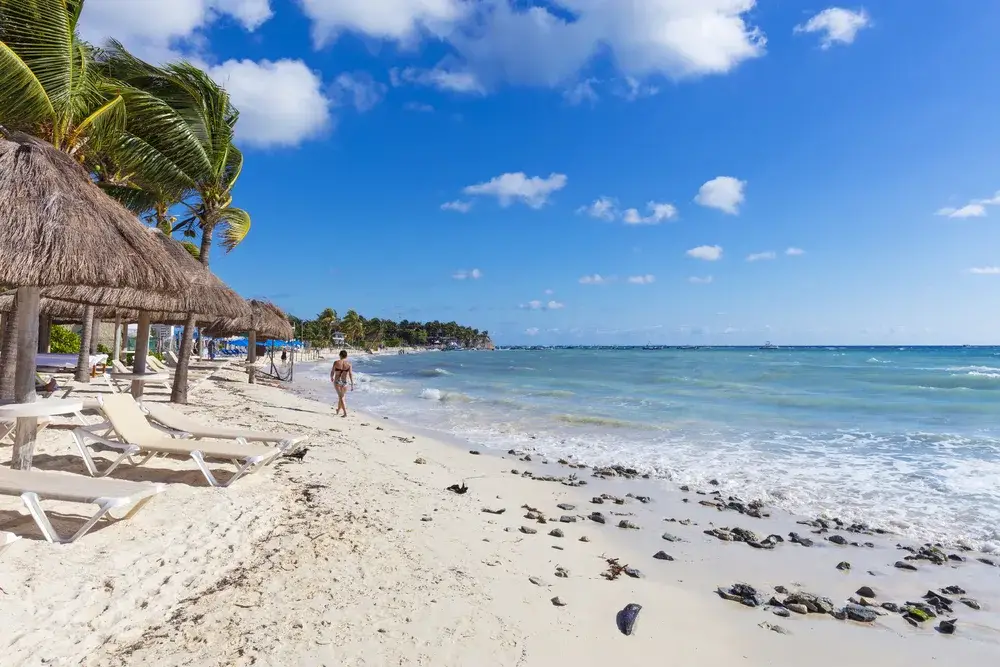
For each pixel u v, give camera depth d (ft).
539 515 21.35
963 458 34.27
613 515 22.76
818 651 12.39
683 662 11.38
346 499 19.79
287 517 17.06
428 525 18.04
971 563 18.48
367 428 40.45
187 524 14.98
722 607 14.35
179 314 41.57
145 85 36.11
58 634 9.61
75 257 13.87
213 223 40.19
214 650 9.92
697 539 20.04
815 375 112.16
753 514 23.47
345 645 10.44
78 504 15.42
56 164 15.67
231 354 173.17
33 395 16.31
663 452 36.55
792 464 32.99
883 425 47.65
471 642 11.06
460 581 13.87
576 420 49.78
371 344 469.16
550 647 11.29
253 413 40.65
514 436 42.19
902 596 15.89
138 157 31.65
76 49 26.12
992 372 119.55
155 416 22.76
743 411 56.90
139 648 9.80
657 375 118.42
